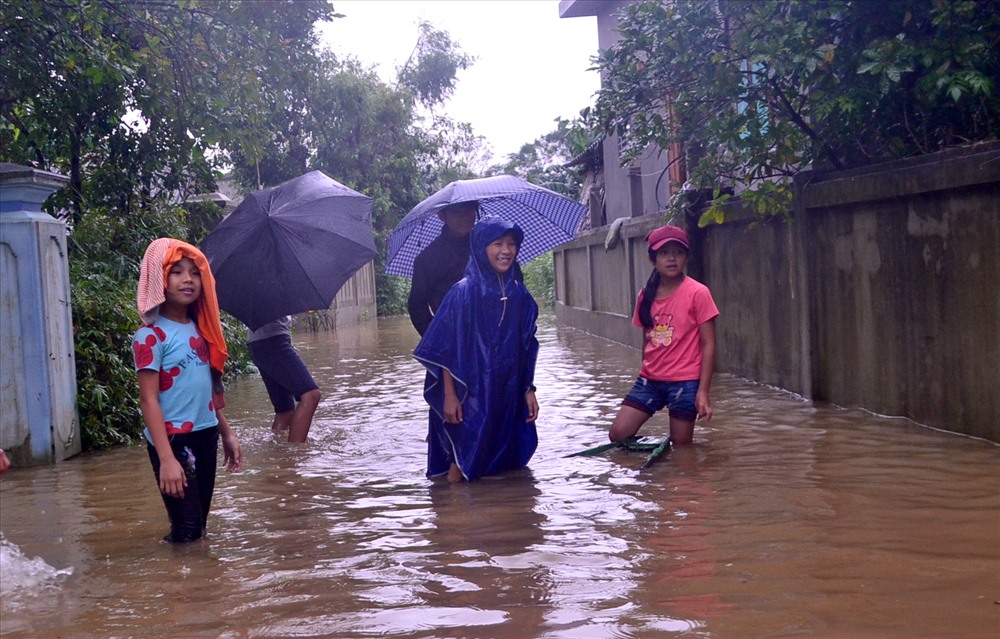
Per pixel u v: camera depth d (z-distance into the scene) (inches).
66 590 150.9
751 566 145.6
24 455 273.4
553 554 158.4
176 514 177.0
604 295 627.5
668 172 540.1
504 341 231.0
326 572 154.3
